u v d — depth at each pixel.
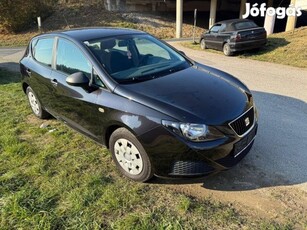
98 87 3.51
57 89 4.18
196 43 18.33
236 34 11.90
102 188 3.24
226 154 2.96
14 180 3.43
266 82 7.44
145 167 3.14
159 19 29.72
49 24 26.28
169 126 2.86
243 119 3.13
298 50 10.91
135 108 3.07
